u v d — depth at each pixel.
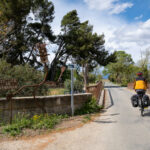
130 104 10.32
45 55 5.57
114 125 5.52
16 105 6.09
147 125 5.30
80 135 4.61
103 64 40.56
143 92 6.50
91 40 37.66
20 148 3.78
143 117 6.45
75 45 39.06
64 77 38.38
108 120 6.27
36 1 32.38
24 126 5.26
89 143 3.99
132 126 5.29
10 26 24.16
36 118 5.88
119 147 3.69
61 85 14.88
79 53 37.97
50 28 36.12
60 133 4.81
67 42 40.62
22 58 34.69
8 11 22.72
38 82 9.58
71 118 6.61
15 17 24.12
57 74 39.28
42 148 3.76
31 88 9.03
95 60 40.25
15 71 9.38
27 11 25.14
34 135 4.63
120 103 10.93
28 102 6.29
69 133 4.80
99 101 10.96
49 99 6.73
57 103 6.93
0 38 23.27
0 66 9.30
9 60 31.50
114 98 14.16
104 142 4.03
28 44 33.69
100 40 38.38
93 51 39.78
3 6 23.02
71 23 39.34
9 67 9.58
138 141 3.99
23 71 9.53
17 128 4.98
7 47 27.84
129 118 6.42
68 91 12.88
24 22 27.47
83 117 6.73
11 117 5.73
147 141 3.96
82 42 37.75
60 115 6.72
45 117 6.23
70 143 4.03
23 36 30.67
